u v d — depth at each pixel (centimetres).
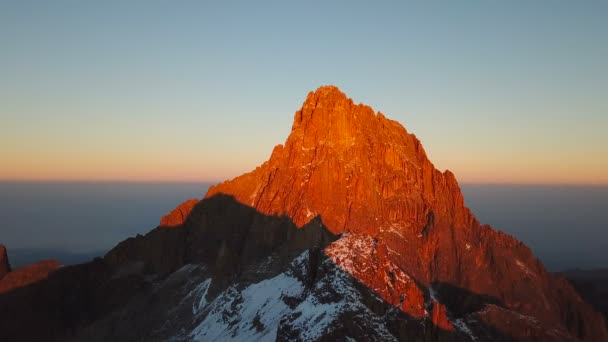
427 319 12500
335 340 10794
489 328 15712
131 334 17738
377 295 12762
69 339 18475
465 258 18750
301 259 16138
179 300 18888
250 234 19925
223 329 15312
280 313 14038
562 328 17362
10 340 18175
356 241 14588
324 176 19912
